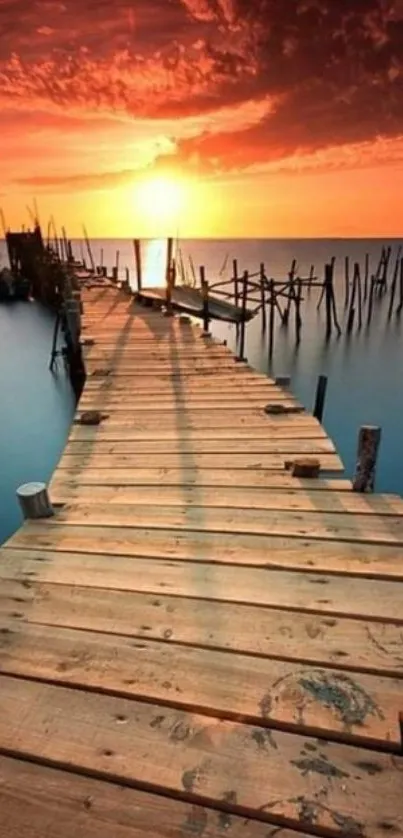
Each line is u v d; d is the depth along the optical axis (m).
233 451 4.08
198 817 1.39
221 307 15.81
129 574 2.50
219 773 1.49
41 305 21.19
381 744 1.56
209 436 4.41
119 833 1.36
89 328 9.40
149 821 1.38
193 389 5.79
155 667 1.91
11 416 9.16
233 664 1.90
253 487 3.45
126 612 2.22
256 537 2.80
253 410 5.07
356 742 1.57
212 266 56.25
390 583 2.36
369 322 22.75
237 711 1.70
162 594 2.34
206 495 3.35
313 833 1.34
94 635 2.09
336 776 1.47
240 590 2.34
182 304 14.61
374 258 61.97
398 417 10.95
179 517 3.07
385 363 15.62
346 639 2.01
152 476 3.67
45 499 3.10
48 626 2.15
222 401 5.36
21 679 1.88
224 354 7.42
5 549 2.78
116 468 3.82
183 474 3.69
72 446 4.28
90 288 16.34
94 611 2.24
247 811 1.39
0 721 1.71
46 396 10.18
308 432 4.46
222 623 2.12
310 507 3.13
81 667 1.92
